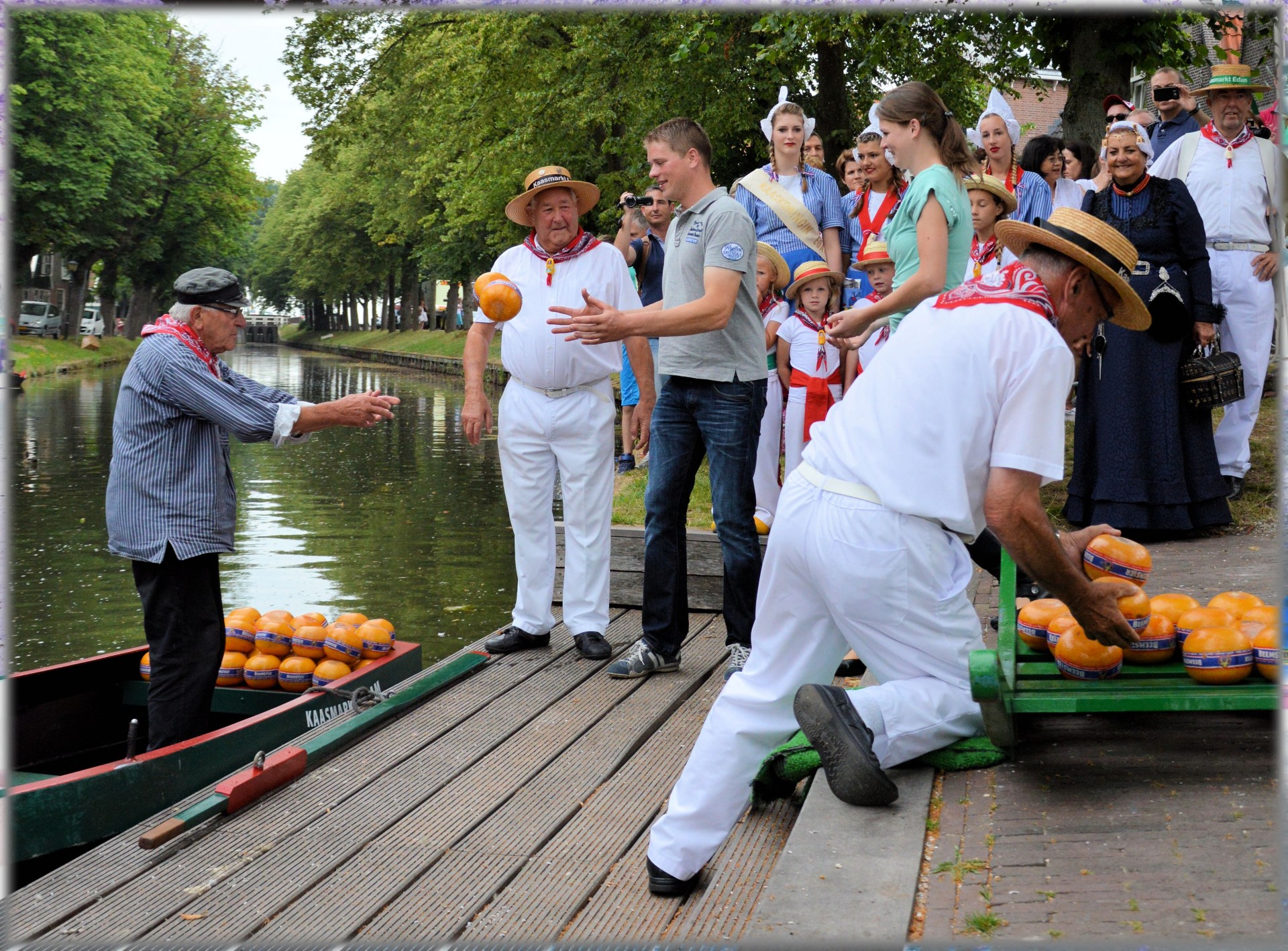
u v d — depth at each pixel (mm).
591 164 26562
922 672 3451
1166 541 7055
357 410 5004
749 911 3391
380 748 4812
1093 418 7258
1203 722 3885
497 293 5797
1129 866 2916
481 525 12539
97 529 12383
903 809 3367
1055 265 3309
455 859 3803
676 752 4762
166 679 4926
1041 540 3199
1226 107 7594
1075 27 12273
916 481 3248
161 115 52562
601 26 22156
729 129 20859
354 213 67688
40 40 40375
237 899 3535
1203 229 7082
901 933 2721
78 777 4098
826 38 14102
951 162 4609
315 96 29578
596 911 3432
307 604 8828
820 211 7391
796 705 3340
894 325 5031
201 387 4805
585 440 6059
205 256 62594
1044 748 3727
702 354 5281
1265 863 2859
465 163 30062
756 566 5449
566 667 5914
